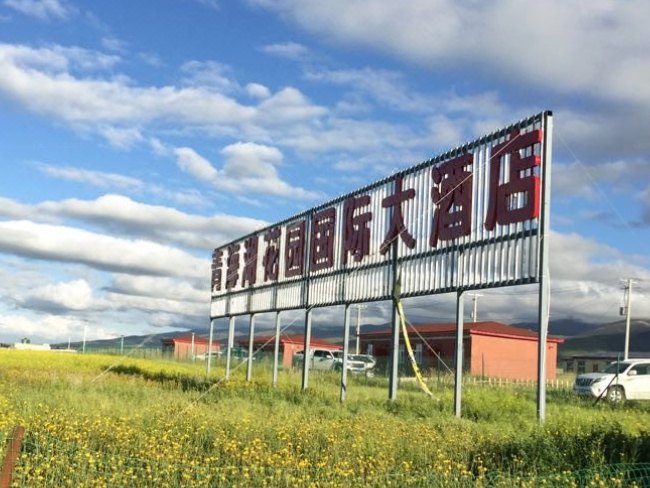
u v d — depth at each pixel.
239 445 11.69
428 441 12.52
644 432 11.94
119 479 9.34
